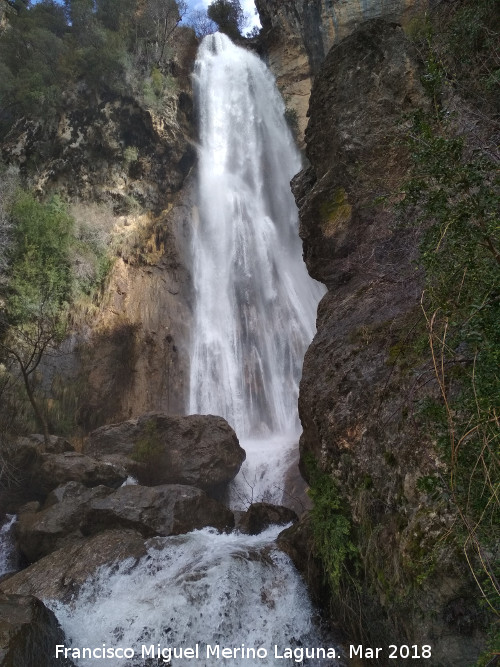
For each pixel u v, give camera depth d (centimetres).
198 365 1917
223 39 2741
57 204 2011
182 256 2117
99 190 2138
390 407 476
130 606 638
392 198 667
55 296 1755
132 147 2233
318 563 607
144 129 2272
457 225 239
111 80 2250
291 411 1888
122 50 2292
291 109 2536
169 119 2311
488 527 242
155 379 1806
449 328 285
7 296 1694
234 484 1381
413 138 268
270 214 2425
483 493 237
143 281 1998
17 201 1867
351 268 705
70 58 2303
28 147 2133
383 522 439
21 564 973
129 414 1689
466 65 466
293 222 2380
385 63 769
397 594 396
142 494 956
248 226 2297
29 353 1569
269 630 591
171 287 2036
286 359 2003
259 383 1950
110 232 2052
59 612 653
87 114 2222
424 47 743
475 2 588
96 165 2173
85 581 706
